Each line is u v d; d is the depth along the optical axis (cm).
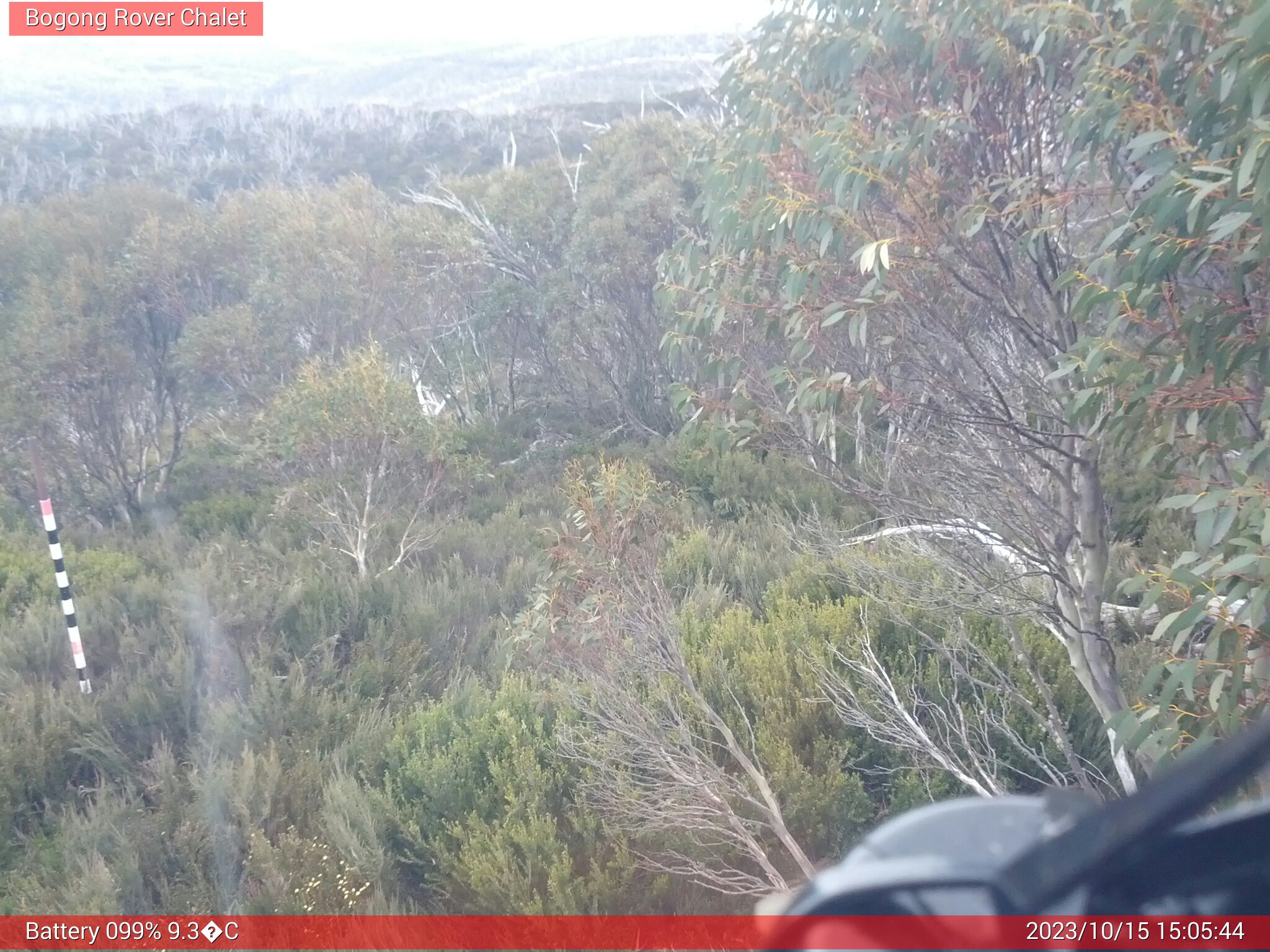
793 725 475
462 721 532
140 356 1162
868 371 446
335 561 826
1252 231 280
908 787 437
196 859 450
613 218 1238
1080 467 398
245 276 1234
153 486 1163
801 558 662
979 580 432
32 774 518
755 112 470
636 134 1361
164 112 2733
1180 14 302
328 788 475
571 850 425
